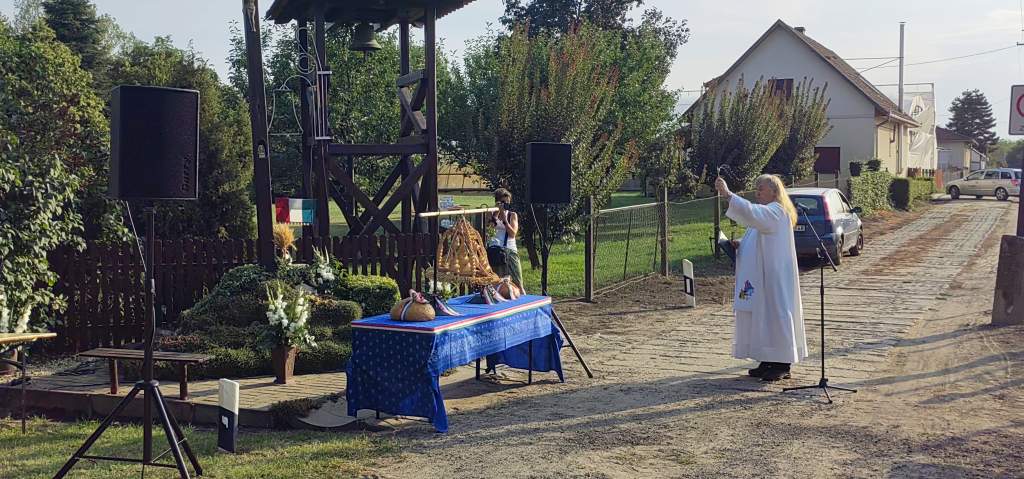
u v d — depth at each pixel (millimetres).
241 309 9000
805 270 17438
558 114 16453
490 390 8156
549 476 5684
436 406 6680
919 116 56781
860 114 39062
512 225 10008
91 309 9992
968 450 6035
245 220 17797
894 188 35250
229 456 6176
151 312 5625
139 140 5520
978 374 8289
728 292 14500
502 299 7992
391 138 20406
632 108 23594
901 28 48719
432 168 11695
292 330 8016
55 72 11039
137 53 37594
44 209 9094
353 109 20016
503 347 7574
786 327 8102
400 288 11164
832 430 6582
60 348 9898
